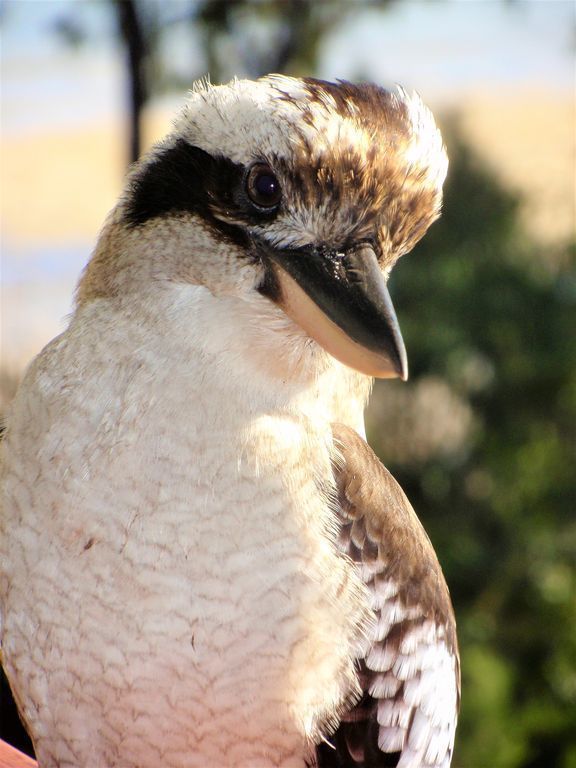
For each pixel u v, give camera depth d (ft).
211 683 18.60
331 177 18.79
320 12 48.11
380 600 20.26
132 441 18.60
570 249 50.65
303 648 18.86
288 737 19.16
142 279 19.66
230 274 19.19
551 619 47.26
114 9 49.96
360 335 18.62
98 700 19.04
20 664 19.83
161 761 19.22
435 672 21.52
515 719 44.70
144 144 50.01
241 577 18.44
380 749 20.74
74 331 19.86
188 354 19.03
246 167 19.15
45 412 19.24
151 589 18.37
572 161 56.24
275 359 19.17
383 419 50.78
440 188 20.11
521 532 48.29
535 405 49.52
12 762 24.38
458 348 48.75
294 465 19.03
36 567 18.97
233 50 48.16
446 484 50.03
